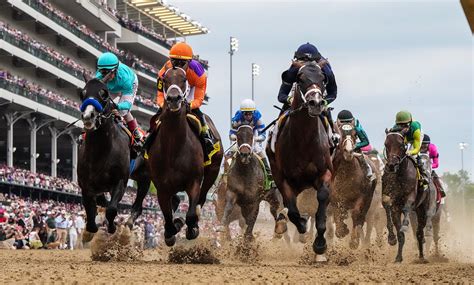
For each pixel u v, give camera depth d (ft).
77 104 146.82
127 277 25.38
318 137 34.14
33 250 71.87
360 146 47.37
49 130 146.41
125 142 37.52
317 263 38.68
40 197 114.01
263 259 48.21
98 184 36.94
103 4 174.91
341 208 47.39
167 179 34.94
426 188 47.11
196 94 36.35
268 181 48.60
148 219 112.06
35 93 125.49
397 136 45.14
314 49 35.60
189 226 35.14
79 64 165.27
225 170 53.88
